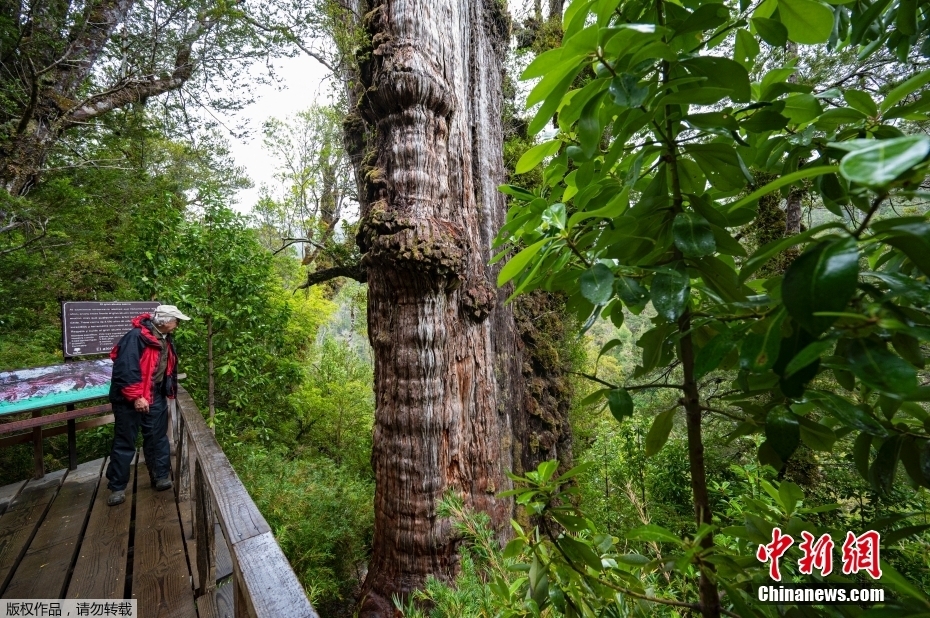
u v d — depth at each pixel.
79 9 4.00
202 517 1.80
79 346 3.43
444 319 2.76
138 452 3.53
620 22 0.61
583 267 0.68
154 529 2.33
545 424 4.53
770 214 3.73
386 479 2.72
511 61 5.84
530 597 0.75
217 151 6.57
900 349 0.48
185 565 2.01
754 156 0.74
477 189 3.69
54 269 4.62
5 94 3.86
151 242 4.05
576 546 0.69
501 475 3.15
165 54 4.76
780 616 0.55
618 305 0.72
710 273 0.55
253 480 3.65
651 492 3.53
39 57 3.94
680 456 3.61
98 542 2.21
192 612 1.73
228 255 4.25
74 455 3.28
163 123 5.53
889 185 0.30
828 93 0.63
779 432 0.51
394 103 2.70
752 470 2.16
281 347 4.93
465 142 3.26
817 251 0.35
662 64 0.54
